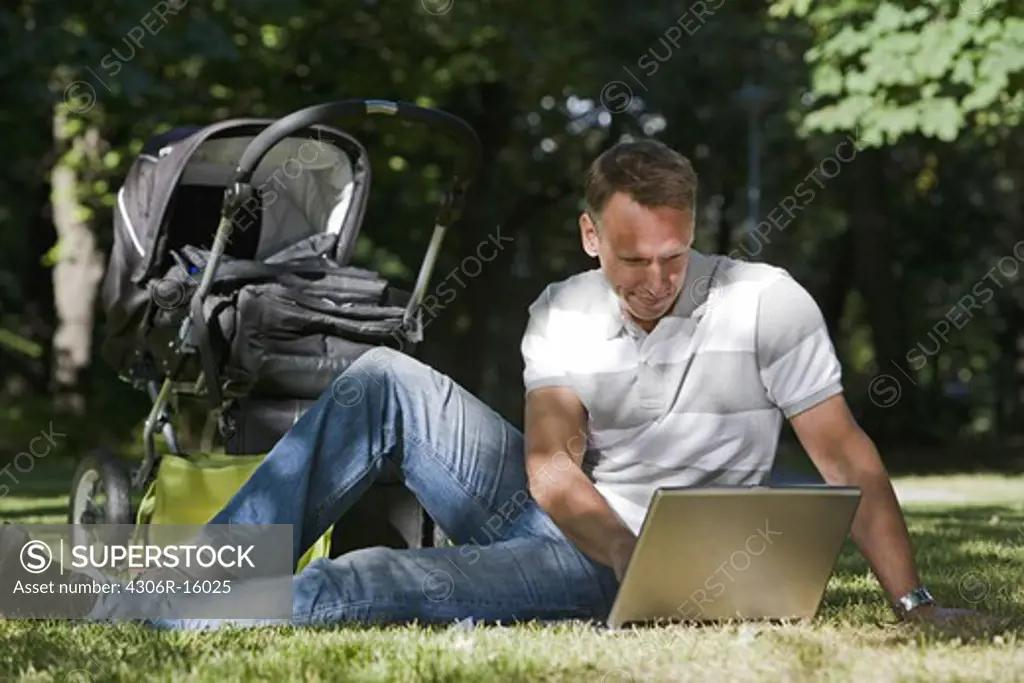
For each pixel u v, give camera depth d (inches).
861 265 1737.2
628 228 264.1
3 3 981.8
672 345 277.9
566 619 291.4
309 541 303.0
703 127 1699.1
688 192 265.7
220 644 259.6
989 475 1290.6
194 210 495.5
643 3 1605.6
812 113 1023.0
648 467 282.4
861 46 999.6
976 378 2652.6
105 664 241.0
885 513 276.1
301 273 447.2
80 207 1390.3
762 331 277.9
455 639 255.9
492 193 1791.3
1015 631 258.2
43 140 1552.7
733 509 255.9
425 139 1402.6
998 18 974.4
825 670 220.8
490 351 2165.4
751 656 232.5
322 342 434.6
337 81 1374.3
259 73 1312.7
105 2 999.6
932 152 1496.1
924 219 2027.6
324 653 243.8
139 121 1209.4
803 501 257.4
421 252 1771.7
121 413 1539.1
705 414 279.6
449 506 306.3
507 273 1900.8
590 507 272.1
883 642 247.1
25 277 1955.0
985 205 1988.2
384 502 345.4
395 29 1365.7
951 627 259.9
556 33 1414.9
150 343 462.3
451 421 307.1
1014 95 991.6
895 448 1700.3
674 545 257.6
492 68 1400.1
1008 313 2235.5
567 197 1930.4
